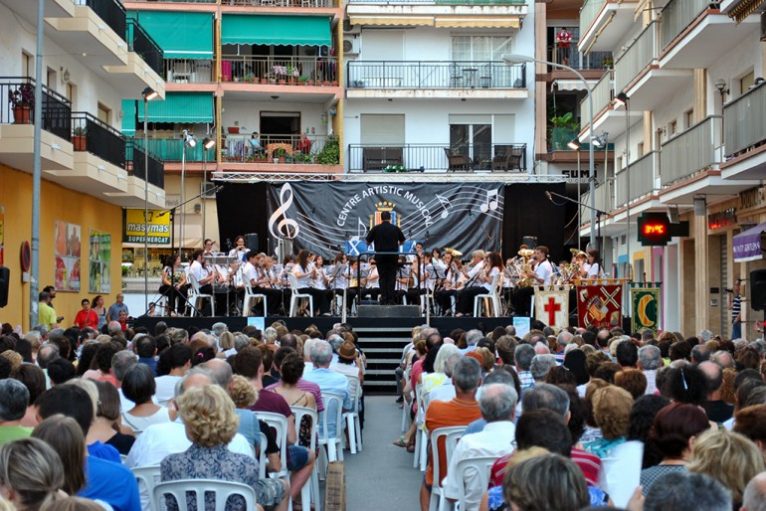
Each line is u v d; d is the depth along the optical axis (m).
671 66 26.20
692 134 23.89
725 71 24.84
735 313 23.12
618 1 32.19
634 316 21.77
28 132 20.59
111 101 30.69
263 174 31.58
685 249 29.02
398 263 24.33
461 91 44.53
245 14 43.72
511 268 25.89
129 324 22.91
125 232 35.91
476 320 22.88
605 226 33.47
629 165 30.27
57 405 6.04
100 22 25.39
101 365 10.05
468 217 30.00
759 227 20.75
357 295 24.56
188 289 24.89
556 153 44.16
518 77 45.28
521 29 45.66
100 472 5.70
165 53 43.22
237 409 7.79
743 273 23.48
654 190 27.67
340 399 12.05
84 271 28.28
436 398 10.63
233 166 43.12
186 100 43.25
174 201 43.31
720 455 5.02
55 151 21.94
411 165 45.06
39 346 13.41
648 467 6.15
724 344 13.34
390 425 17.14
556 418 5.53
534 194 30.33
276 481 7.69
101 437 7.10
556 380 8.62
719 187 22.75
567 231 41.78
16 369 8.08
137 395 7.91
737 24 21.42
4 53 22.33
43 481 4.42
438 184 30.08
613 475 6.22
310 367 12.59
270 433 8.11
